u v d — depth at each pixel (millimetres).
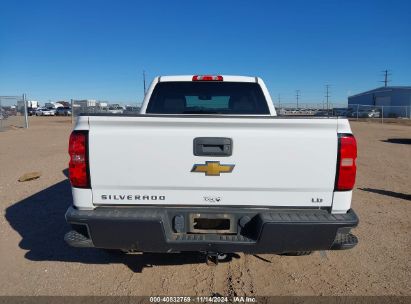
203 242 3164
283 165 3217
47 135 20859
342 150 3191
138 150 3221
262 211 3289
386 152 14539
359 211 6277
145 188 3273
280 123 3176
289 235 3131
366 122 44156
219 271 4113
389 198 7148
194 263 4293
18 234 5117
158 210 3270
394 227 5508
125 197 3291
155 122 3197
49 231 5234
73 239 3285
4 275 3986
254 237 3244
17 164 10609
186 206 3307
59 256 4449
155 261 4332
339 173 3211
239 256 4496
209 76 5219
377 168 10719
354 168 3221
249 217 3275
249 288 3758
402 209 6422
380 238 5074
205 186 3254
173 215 3283
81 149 3234
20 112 31516
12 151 13633
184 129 3209
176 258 4414
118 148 3223
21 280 3881
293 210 3303
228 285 3814
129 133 3209
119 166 3240
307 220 3123
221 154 3211
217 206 3299
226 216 3271
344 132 3217
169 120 3184
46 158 11859
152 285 3807
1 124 24641
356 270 4148
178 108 5340
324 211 3297
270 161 3215
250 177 3232
